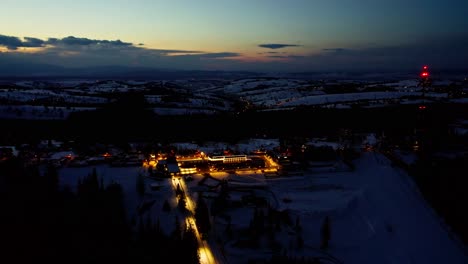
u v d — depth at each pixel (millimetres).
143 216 106562
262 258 91000
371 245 102250
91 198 100812
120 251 79000
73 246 77875
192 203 116750
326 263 91812
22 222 83438
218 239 98125
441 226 112500
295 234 103125
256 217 102062
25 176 110688
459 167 138125
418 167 146250
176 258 78438
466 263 97875
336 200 123500
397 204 121938
